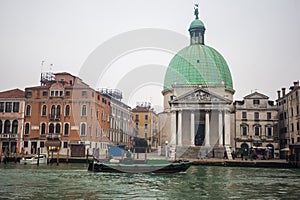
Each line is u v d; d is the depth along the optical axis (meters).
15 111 62.25
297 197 21.03
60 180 27.92
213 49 81.44
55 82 62.00
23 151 55.62
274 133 71.50
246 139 71.56
